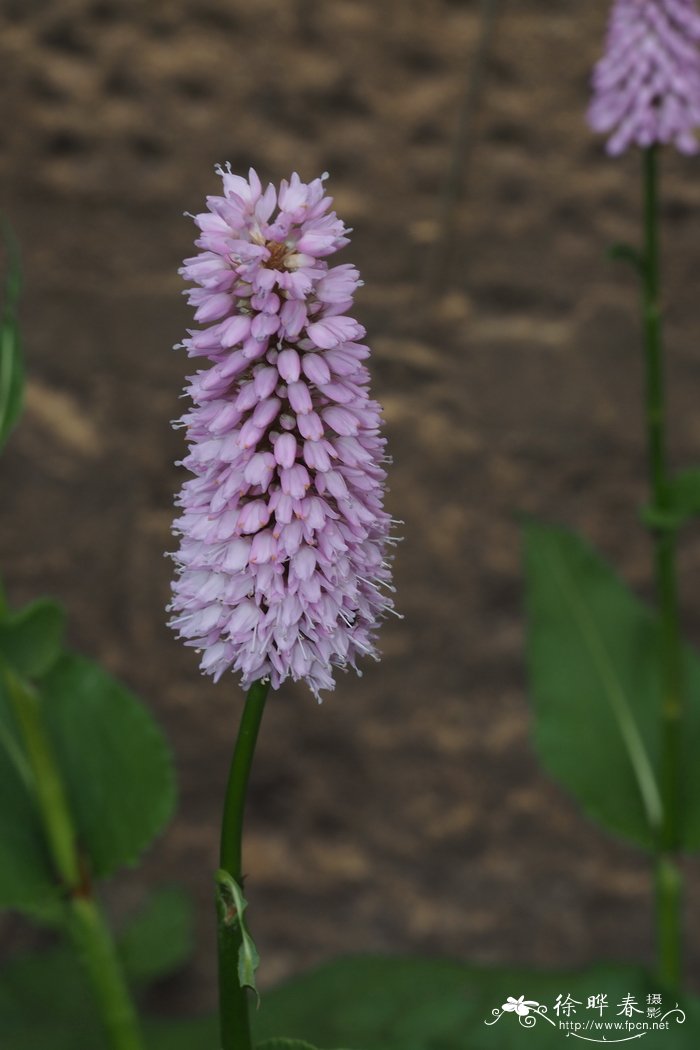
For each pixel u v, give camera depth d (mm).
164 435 8023
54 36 7613
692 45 6191
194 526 3498
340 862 8523
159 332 7934
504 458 8055
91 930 5660
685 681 7102
